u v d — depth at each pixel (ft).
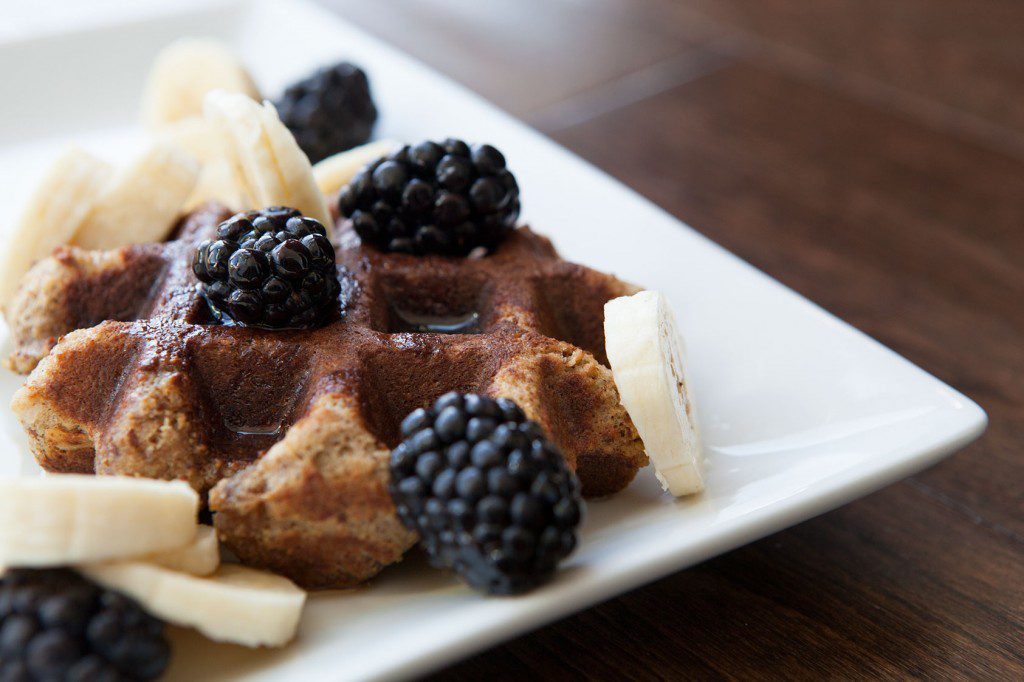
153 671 0.68
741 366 0.89
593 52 1.45
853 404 0.84
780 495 0.77
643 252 0.99
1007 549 0.83
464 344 0.80
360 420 0.74
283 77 1.28
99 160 0.93
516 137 1.10
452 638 0.69
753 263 1.10
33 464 0.83
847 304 1.05
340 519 0.73
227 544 0.74
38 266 0.87
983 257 1.11
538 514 0.69
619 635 0.76
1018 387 0.97
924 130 1.28
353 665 0.68
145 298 0.86
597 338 0.87
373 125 1.16
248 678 0.69
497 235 0.89
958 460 0.90
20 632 0.65
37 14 1.42
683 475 0.78
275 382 0.79
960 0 1.59
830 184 1.20
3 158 1.18
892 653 0.75
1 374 0.89
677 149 1.25
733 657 0.75
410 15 1.52
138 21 1.26
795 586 0.79
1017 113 1.31
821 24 1.52
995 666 0.75
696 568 0.80
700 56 1.44
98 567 0.68
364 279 0.85
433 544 0.70
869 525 0.84
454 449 0.70
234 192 1.00
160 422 0.76
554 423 0.77
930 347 1.01
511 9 1.55
